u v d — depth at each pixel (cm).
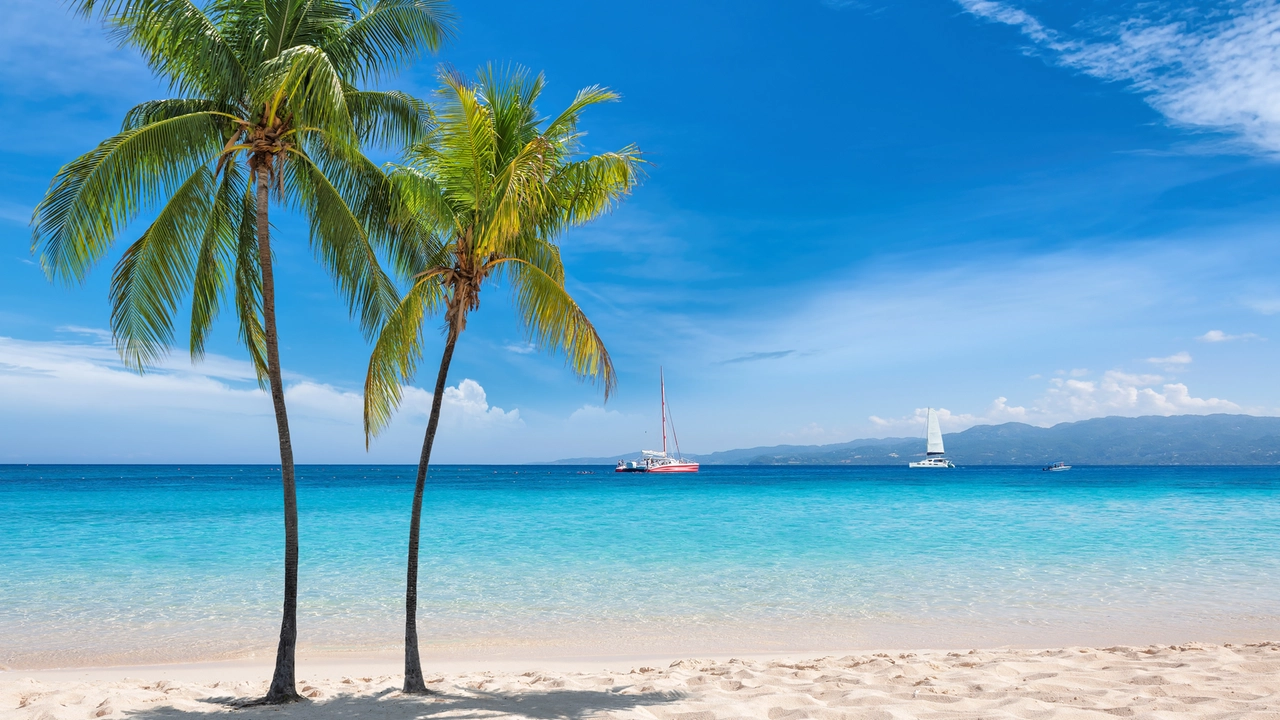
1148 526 2694
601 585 1611
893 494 5312
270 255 789
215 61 748
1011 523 2862
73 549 2111
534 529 2684
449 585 1609
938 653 993
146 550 2089
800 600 1455
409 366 896
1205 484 7212
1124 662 862
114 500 4312
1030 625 1232
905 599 1453
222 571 1750
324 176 835
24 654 1074
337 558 1966
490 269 830
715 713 673
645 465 12862
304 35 802
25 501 4200
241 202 897
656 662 1023
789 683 806
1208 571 1702
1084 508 3666
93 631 1211
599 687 814
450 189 830
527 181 735
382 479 9906
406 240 893
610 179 846
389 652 1103
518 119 851
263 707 732
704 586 1602
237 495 4891
